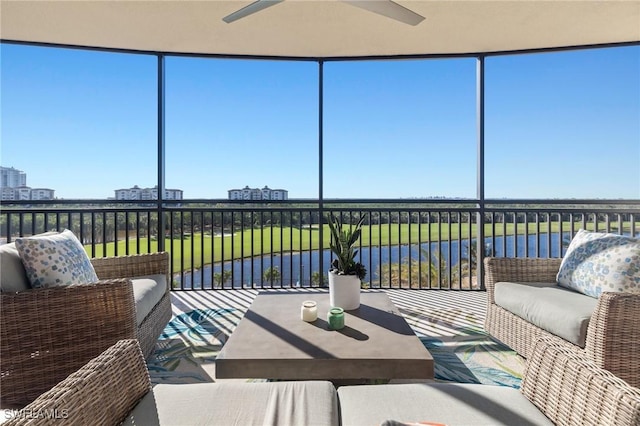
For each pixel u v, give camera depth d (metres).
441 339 2.36
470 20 3.01
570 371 0.92
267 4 2.19
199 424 0.89
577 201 3.54
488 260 2.40
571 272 2.08
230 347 1.44
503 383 1.79
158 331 2.26
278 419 0.91
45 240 1.74
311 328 1.65
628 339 1.47
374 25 3.12
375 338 1.52
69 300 1.58
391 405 0.98
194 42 3.45
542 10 2.85
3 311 1.48
